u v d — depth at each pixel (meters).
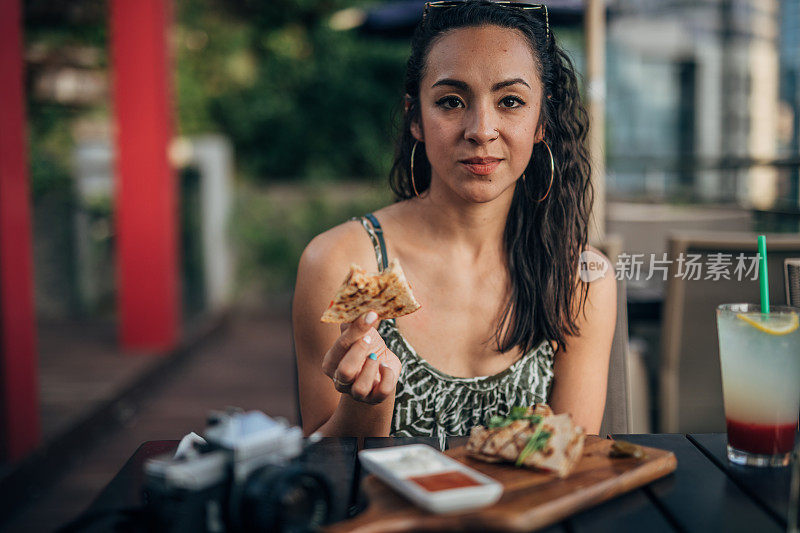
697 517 0.84
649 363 2.35
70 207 6.29
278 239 7.34
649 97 7.73
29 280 2.97
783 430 0.97
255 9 8.30
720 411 2.08
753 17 6.58
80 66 6.22
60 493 2.91
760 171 4.86
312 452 1.00
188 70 8.02
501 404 1.34
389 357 1.08
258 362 5.25
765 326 0.96
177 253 5.51
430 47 1.26
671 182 6.04
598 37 3.51
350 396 1.13
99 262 6.43
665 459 0.95
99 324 6.08
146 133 4.98
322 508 0.77
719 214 3.76
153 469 0.74
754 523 0.83
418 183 1.50
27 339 2.92
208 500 0.72
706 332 2.03
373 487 0.86
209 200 6.75
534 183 1.40
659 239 3.60
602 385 1.43
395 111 1.57
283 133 8.10
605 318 1.42
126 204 5.01
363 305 0.97
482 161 1.21
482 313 1.37
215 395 4.38
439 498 0.78
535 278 1.37
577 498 0.84
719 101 7.23
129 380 4.18
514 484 0.87
